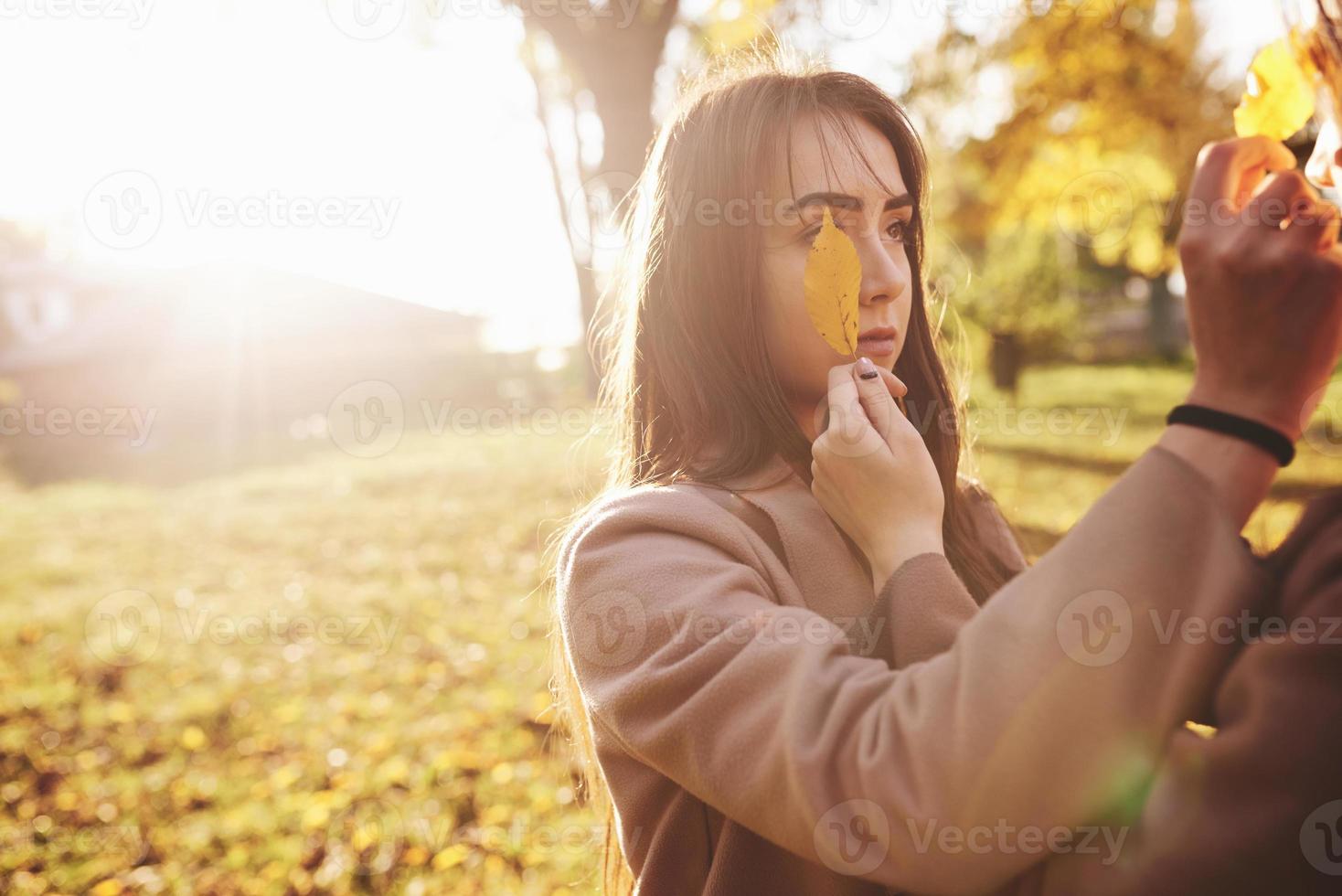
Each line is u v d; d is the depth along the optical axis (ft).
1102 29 30.25
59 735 15.46
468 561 24.79
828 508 3.31
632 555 3.17
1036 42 30.91
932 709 2.24
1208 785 1.90
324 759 13.87
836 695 2.51
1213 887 1.86
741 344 3.77
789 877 3.07
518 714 14.24
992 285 48.57
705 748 2.66
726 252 3.77
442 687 16.25
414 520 29.89
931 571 2.95
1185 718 2.07
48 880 11.19
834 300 3.44
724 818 3.18
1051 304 48.88
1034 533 22.30
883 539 3.12
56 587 26.43
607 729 3.22
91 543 31.86
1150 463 2.18
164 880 10.96
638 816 3.36
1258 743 1.83
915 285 4.58
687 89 4.37
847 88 4.01
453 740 13.96
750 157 3.74
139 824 12.41
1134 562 2.08
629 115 25.08
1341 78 2.19
